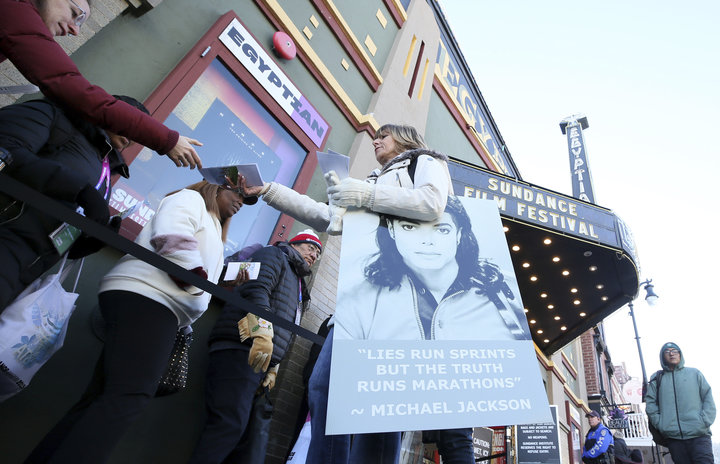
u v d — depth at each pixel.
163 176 2.75
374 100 5.31
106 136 1.46
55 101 1.21
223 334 2.02
